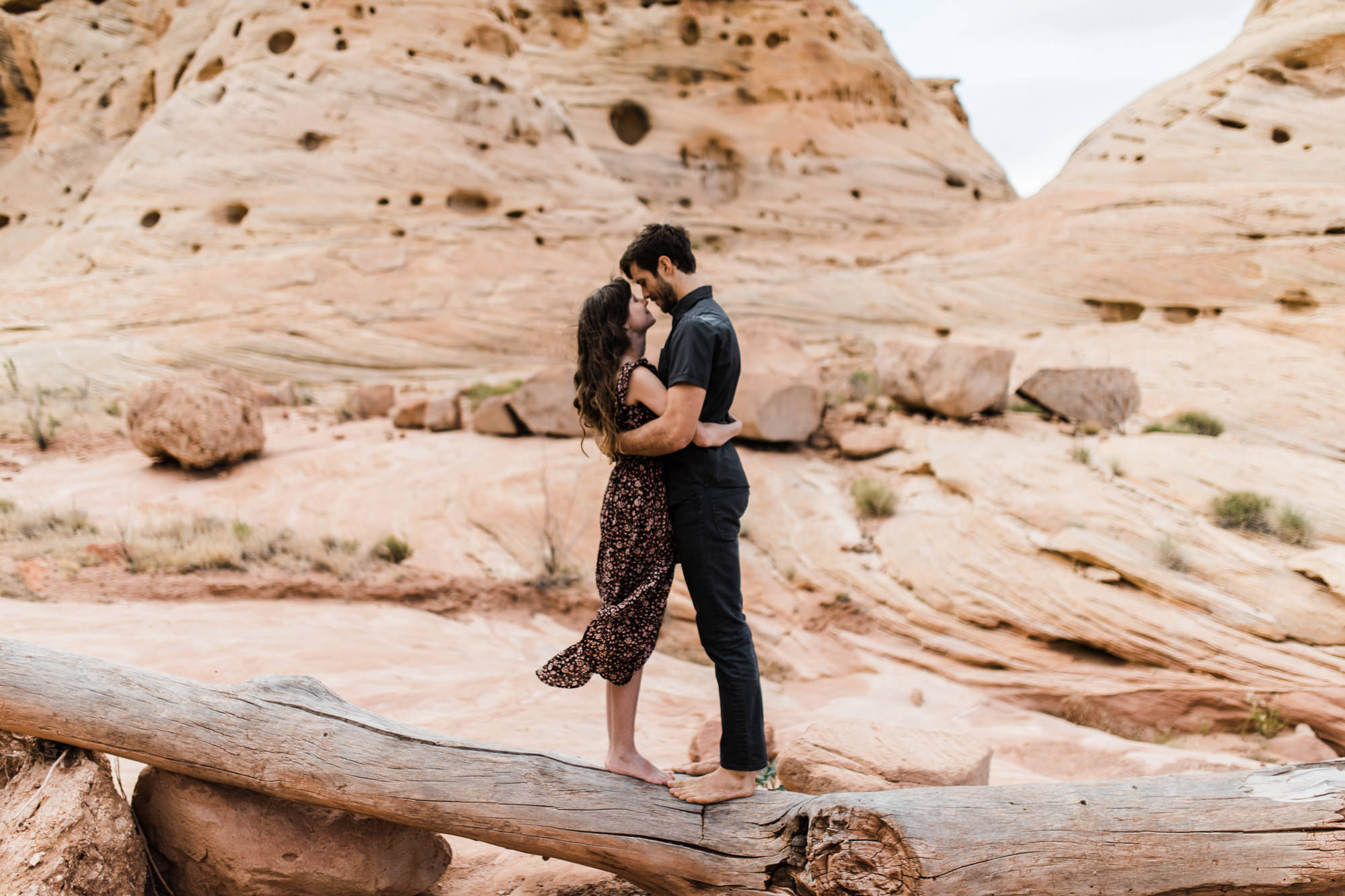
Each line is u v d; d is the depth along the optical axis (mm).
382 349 17906
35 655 2910
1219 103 18859
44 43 25062
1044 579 8539
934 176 27578
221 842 2949
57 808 2748
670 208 26000
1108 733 7184
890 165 27219
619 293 2994
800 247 24484
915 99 29469
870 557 9609
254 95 19609
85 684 2885
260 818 2998
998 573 8789
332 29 20234
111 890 2781
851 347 18422
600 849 3010
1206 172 18078
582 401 3006
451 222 19344
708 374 2801
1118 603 8031
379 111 19750
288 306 17859
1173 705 7309
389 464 11680
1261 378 13453
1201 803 2859
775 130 26953
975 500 9828
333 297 18109
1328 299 14914
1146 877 2783
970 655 8242
